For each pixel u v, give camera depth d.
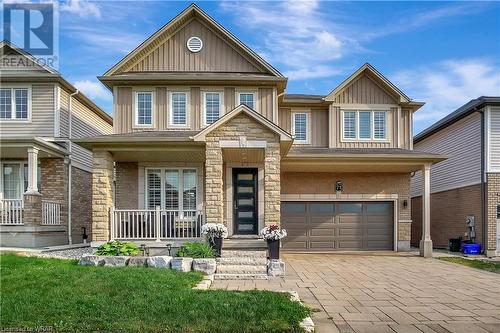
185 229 15.19
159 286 8.64
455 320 7.33
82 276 9.33
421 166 17.45
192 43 17.12
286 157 16.59
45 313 6.79
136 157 15.63
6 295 7.65
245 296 8.13
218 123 13.36
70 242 18.08
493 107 18.56
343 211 18.81
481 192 18.58
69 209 18.14
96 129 22.20
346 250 18.62
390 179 18.83
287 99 19.08
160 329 6.26
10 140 15.38
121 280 8.98
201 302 7.48
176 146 14.14
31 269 9.98
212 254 12.48
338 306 8.23
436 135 23.55
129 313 6.85
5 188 17.64
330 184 18.72
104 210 13.88
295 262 14.89
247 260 12.24
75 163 18.95
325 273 12.31
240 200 16.08
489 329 6.85
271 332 6.32
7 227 15.70
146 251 13.40
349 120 19.30
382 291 9.72
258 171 16.12
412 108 19.52
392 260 15.63
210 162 13.37
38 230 15.81
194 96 16.73
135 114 16.53
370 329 6.78
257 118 13.34
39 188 17.69
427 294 9.45
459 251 19.47
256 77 16.50
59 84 17.84
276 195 13.27
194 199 16.36
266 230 12.77
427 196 16.98
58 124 17.69
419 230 23.70
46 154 17.09
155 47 17.11
